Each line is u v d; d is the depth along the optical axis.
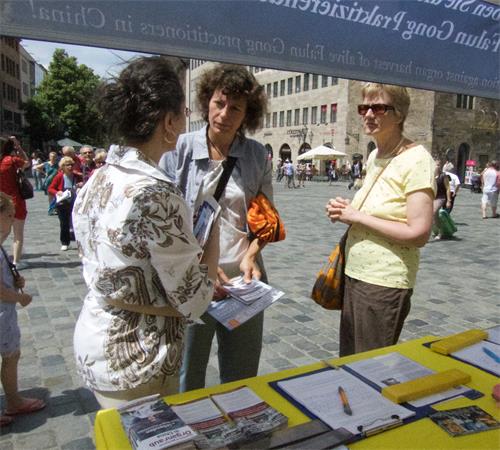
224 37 1.42
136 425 1.27
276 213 2.37
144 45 1.31
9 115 38.50
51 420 2.93
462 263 7.62
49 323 4.53
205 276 1.52
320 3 1.57
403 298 2.26
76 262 7.11
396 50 1.77
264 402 1.47
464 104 37.66
